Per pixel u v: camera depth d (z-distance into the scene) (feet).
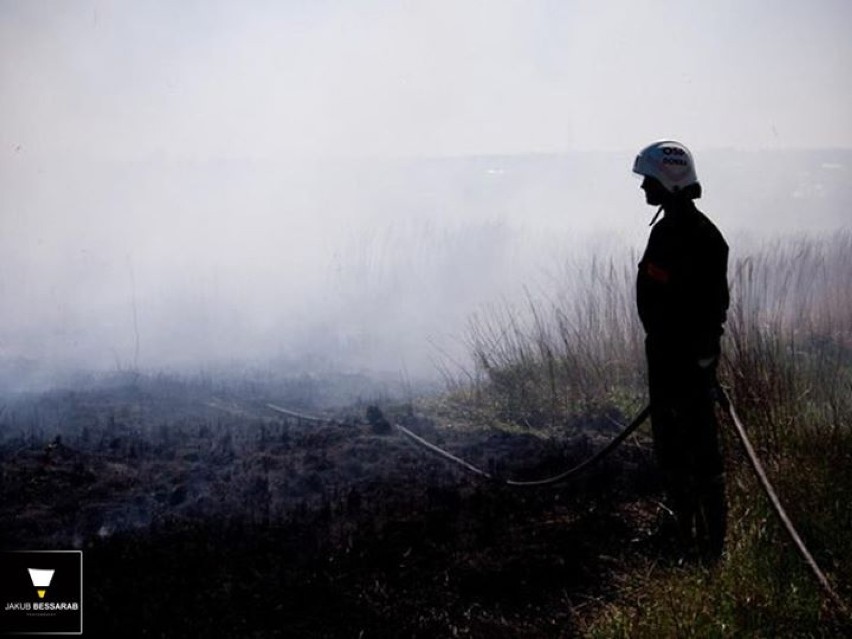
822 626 14.55
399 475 21.91
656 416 17.94
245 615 15.33
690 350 17.47
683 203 17.49
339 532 18.49
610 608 15.69
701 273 17.28
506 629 15.39
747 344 24.27
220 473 21.84
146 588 15.90
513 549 17.88
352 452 23.48
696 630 14.35
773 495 16.10
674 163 17.44
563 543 18.12
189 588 15.98
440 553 17.69
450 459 23.11
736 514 18.12
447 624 15.46
